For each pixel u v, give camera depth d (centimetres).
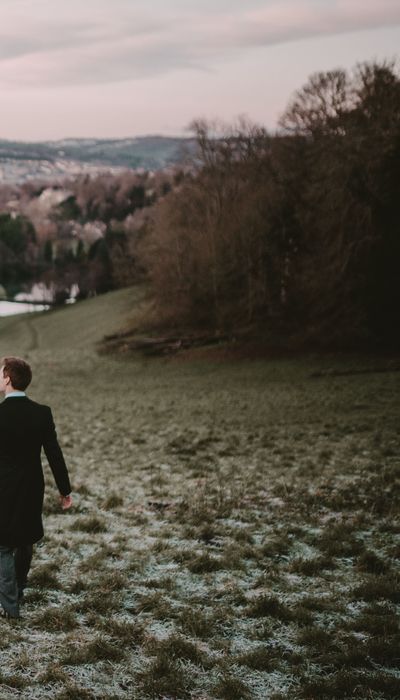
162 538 862
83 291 12731
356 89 4891
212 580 702
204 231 6097
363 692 464
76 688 457
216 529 892
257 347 5194
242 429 2061
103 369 5253
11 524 558
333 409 2481
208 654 530
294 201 5500
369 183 4731
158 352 5628
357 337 4934
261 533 883
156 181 19150
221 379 4244
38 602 619
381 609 612
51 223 18600
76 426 2392
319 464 1366
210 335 5806
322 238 4984
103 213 19512
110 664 503
